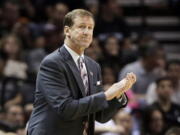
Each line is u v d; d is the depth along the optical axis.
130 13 30.89
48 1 28.97
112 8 27.64
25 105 20.03
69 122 9.73
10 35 23.94
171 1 30.73
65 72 9.75
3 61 22.53
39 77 9.83
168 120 19.02
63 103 9.46
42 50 24.25
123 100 10.20
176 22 30.38
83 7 28.69
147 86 22.30
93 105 9.49
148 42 24.89
